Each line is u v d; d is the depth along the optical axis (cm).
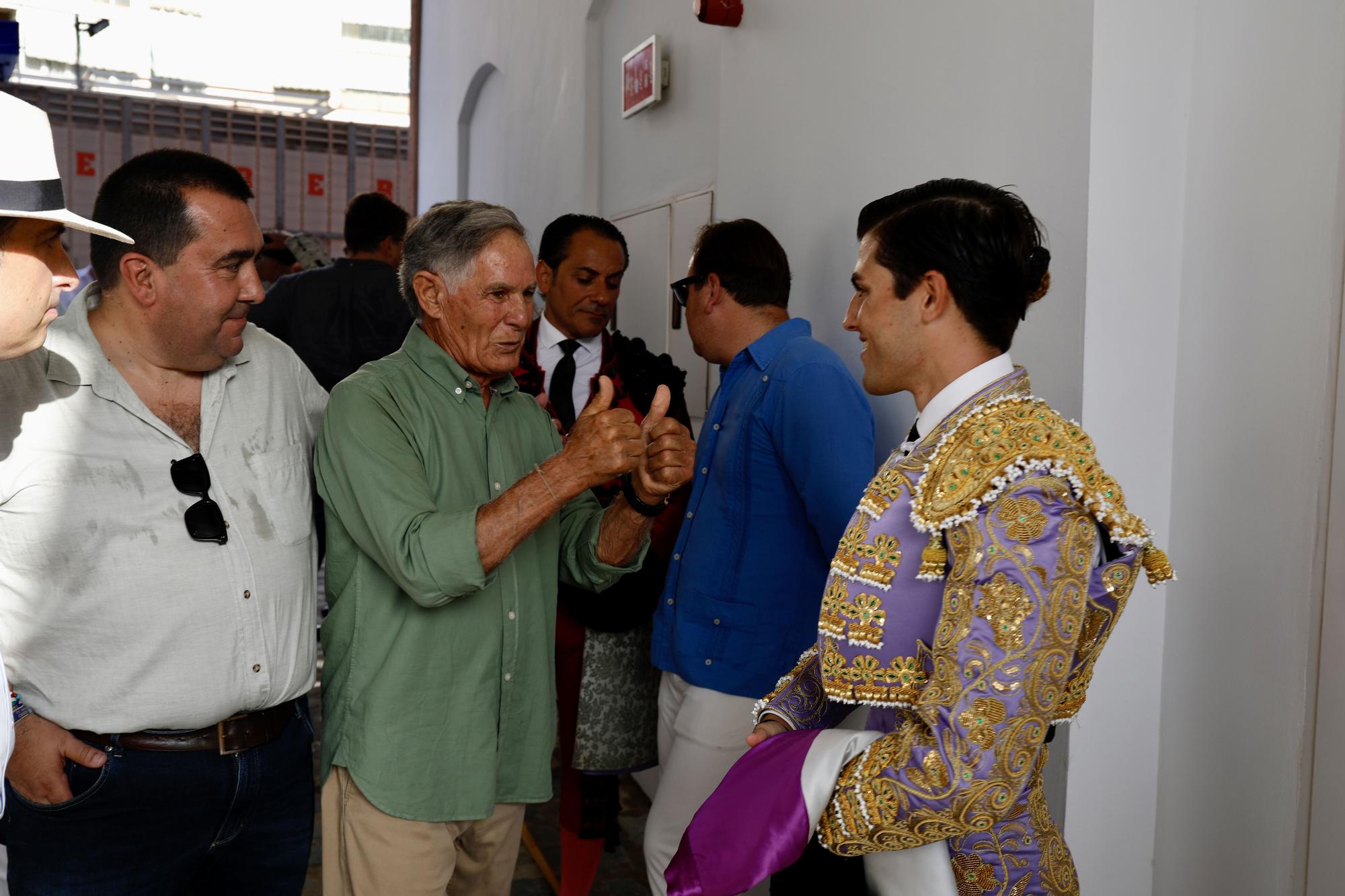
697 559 209
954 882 119
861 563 120
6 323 117
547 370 288
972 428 116
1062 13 175
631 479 182
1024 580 105
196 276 148
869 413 195
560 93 453
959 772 105
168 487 152
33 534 145
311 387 184
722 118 291
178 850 160
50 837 153
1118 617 119
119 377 151
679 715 210
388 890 169
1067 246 175
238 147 983
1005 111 187
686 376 338
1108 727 183
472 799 171
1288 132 162
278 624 163
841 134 235
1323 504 158
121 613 149
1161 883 188
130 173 147
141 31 943
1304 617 161
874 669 118
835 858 128
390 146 1033
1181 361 181
